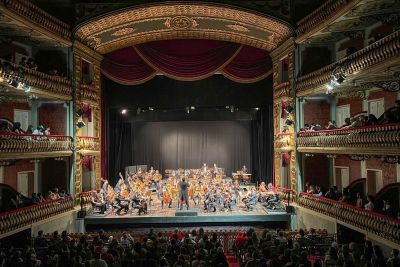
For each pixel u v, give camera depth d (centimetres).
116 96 3509
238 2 2595
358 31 2331
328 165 2683
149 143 4088
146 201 2683
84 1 2573
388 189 2025
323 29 2277
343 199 2078
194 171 3709
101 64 3152
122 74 3225
